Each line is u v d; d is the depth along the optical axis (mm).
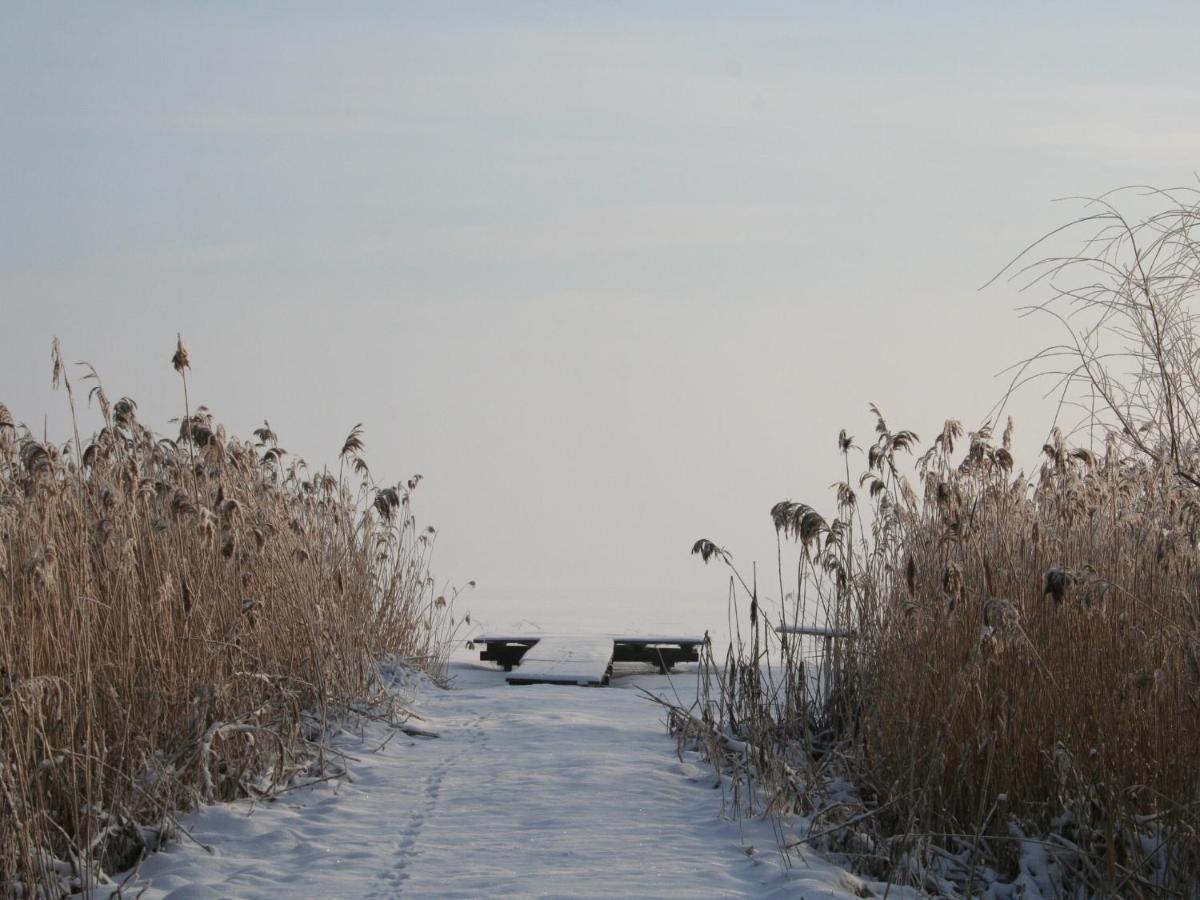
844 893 6500
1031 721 7805
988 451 9227
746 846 7445
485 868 7027
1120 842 7066
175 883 6766
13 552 7656
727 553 10258
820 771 8609
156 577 9062
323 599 12398
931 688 8273
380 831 7941
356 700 12070
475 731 12039
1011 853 7527
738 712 11031
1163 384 7082
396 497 12898
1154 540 8016
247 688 9523
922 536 9727
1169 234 6863
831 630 10609
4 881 6301
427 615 17188
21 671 7238
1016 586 8391
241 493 11516
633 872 6930
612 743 11305
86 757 6941
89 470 9156
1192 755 7082
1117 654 7637
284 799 8781
